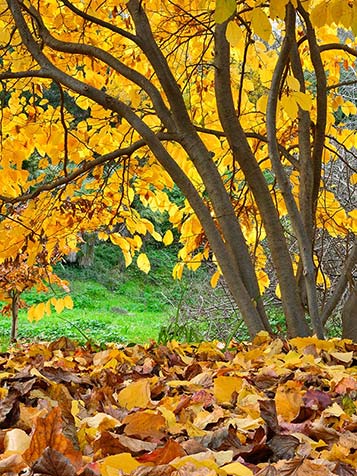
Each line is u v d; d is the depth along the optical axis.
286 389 2.00
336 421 1.73
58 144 4.94
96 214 5.23
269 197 3.97
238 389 2.02
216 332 8.74
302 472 1.18
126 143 5.42
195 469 1.10
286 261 3.92
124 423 1.54
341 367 2.63
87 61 5.19
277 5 2.41
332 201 5.16
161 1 4.99
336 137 5.66
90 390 2.25
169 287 18.31
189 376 2.53
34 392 1.92
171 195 14.67
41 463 1.07
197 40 5.47
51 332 14.90
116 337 14.23
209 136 5.19
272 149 3.88
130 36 3.95
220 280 8.73
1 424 1.55
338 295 4.29
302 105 2.58
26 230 4.47
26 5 4.21
